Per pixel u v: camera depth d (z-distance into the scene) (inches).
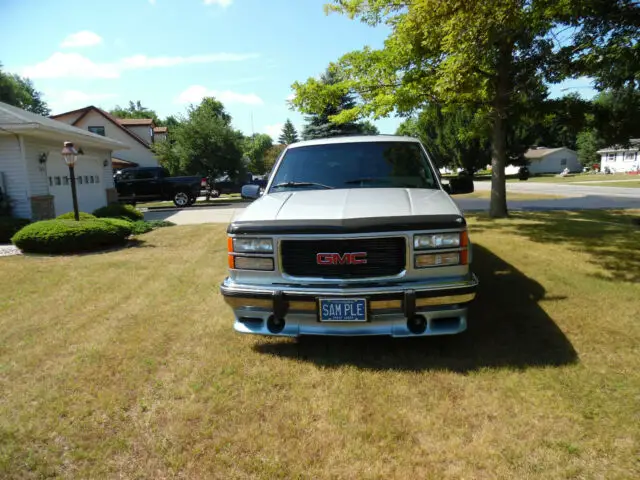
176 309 174.9
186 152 1056.2
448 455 83.8
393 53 405.4
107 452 87.8
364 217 118.0
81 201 552.7
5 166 409.7
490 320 150.2
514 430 90.3
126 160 1224.8
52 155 469.4
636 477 76.4
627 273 204.2
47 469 82.9
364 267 118.3
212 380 115.3
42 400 107.2
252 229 122.0
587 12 231.8
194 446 88.8
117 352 134.0
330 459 83.9
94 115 1191.6
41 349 136.8
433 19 248.7
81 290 204.5
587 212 504.4
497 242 288.5
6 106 470.6
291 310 119.6
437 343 133.5
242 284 124.1
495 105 400.5
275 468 81.7
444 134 1592.0
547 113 412.8
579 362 117.7
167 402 105.5
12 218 382.9
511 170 2241.6
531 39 301.1
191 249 315.6
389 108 419.5
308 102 457.7
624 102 378.6
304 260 120.4
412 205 128.6
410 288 114.1
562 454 82.8
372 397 104.7
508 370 114.7
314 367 121.1
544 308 159.5
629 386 105.3
